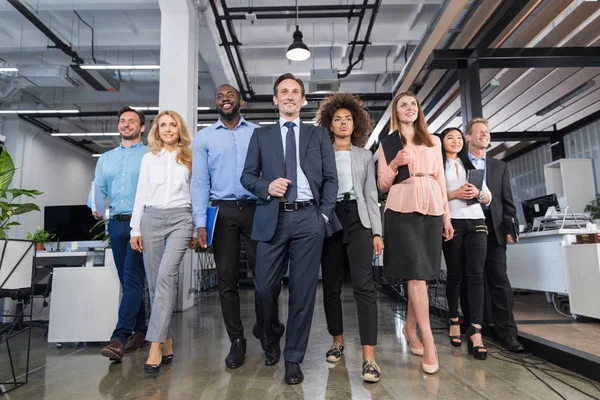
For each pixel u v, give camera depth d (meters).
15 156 9.85
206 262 6.50
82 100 9.30
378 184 2.28
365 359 1.91
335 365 2.16
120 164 2.70
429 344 2.01
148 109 9.25
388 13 6.70
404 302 4.54
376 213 2.12
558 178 8.39
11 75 7.16
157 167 2.31
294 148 1.98
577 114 8.45
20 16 6.67
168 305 2.12
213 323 3.67
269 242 1.94
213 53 6.82
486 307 2.78
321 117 2.42
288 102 2.02
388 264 2.09
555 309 3.96
